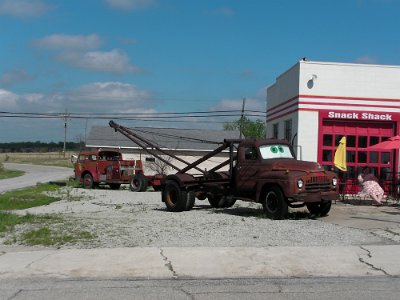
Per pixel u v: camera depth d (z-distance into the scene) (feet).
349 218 46.14
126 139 154.40
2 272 26.30
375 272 26.61
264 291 22.94
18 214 51.75
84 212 55.26
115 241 34.14
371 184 57.98
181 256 29.37
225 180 52.34
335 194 46.24
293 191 44.60
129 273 26.17
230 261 28.40
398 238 35.29
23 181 142.61
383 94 68.23
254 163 49.21
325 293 22.61
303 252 30.50
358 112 67.87
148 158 142.10
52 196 82.07
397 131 68.54
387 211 51.90
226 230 38.81
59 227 40.65
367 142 69.15
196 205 61.77
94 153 105.40
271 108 84.48
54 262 28.09
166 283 24.41
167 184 54.90
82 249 31.37
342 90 67.92
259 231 38.32
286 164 46.83
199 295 22.25
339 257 29.37
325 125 68.80
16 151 553.23
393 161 69.00
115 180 101.60
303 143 67.51
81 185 109.50
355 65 67.97
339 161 59.11
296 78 69.05
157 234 36.94
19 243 34.04
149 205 63.87
